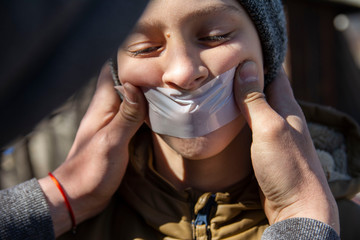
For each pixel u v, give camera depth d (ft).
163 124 3.64
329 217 3.38
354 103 18.76
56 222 3.95
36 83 1.51
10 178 7.59
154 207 3.99
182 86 3.34
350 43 19.04
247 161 4.04
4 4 1.38
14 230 3.67
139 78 3.56
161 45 3.46
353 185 4.32
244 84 3.62
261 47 3.94
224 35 3.51
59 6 1.47
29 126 1.57
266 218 3.91
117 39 1.58
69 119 7.20
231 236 3.79
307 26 17.22
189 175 4.05
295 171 3.50
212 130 3.54
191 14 3.29
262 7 3.65
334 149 4.59
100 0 1.56
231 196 3.97
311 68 17.35
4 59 1.41
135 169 4.21
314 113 4.71
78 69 1.54
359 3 18.08
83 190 4.00
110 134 3.95
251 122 3.63
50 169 7.96
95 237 4.08
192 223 3.87
